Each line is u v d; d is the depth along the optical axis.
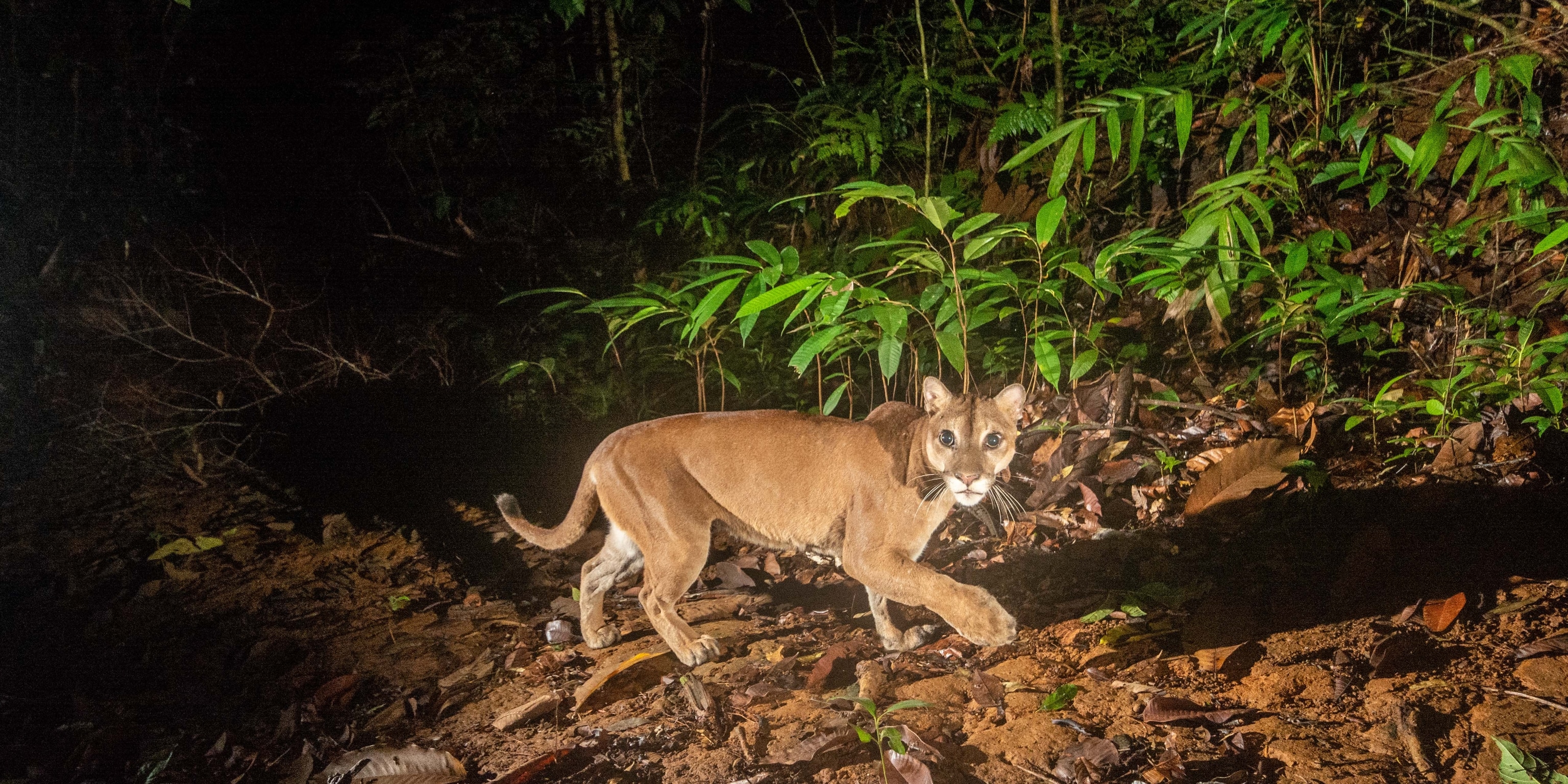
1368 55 6.07
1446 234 5.08
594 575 4.13
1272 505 4.32
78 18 9.40
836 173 7.47
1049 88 6.82
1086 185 6.52
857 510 3.72
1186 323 5.45
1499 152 4.23
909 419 3.76
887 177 7.47
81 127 9.46
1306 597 3.63
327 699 3.97
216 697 4.19
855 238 7.29
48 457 7.30
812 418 3.90
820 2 9.25
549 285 8.40
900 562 3.61
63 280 8.77
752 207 7.37
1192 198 5.45
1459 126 4.56
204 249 8.59
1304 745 2.74
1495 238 5.11
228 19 9.95
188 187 9.70
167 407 7.62
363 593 5.03
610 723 3.40
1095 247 6.38
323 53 10.03
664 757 3.14
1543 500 3.93
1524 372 4.36
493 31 8.45
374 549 5.58
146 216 9.33
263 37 10.12
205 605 5.03
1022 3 7.68
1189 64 6.43
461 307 8.73
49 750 3.88
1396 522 4.02
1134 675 3.28
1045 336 4.73
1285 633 3.41
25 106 9.27
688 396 6.94
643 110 8.94
